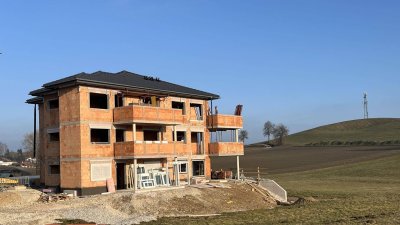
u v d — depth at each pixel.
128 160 42.25
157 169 43.88
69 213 30.64
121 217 30.92
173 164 44.62
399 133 145.12
